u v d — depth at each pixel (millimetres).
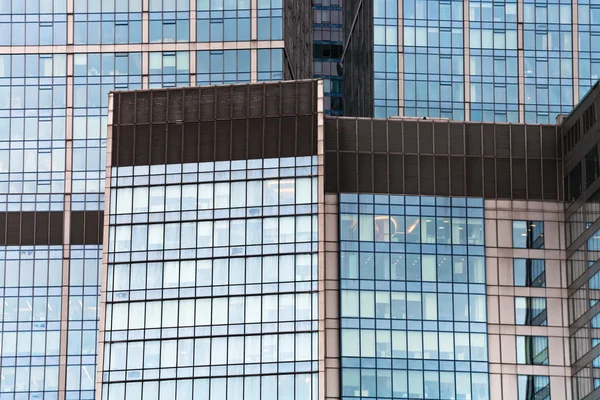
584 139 186000
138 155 194375
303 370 182375
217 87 195000
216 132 193625
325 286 186875
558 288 189000
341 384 183750
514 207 191750
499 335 187375
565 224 191125
